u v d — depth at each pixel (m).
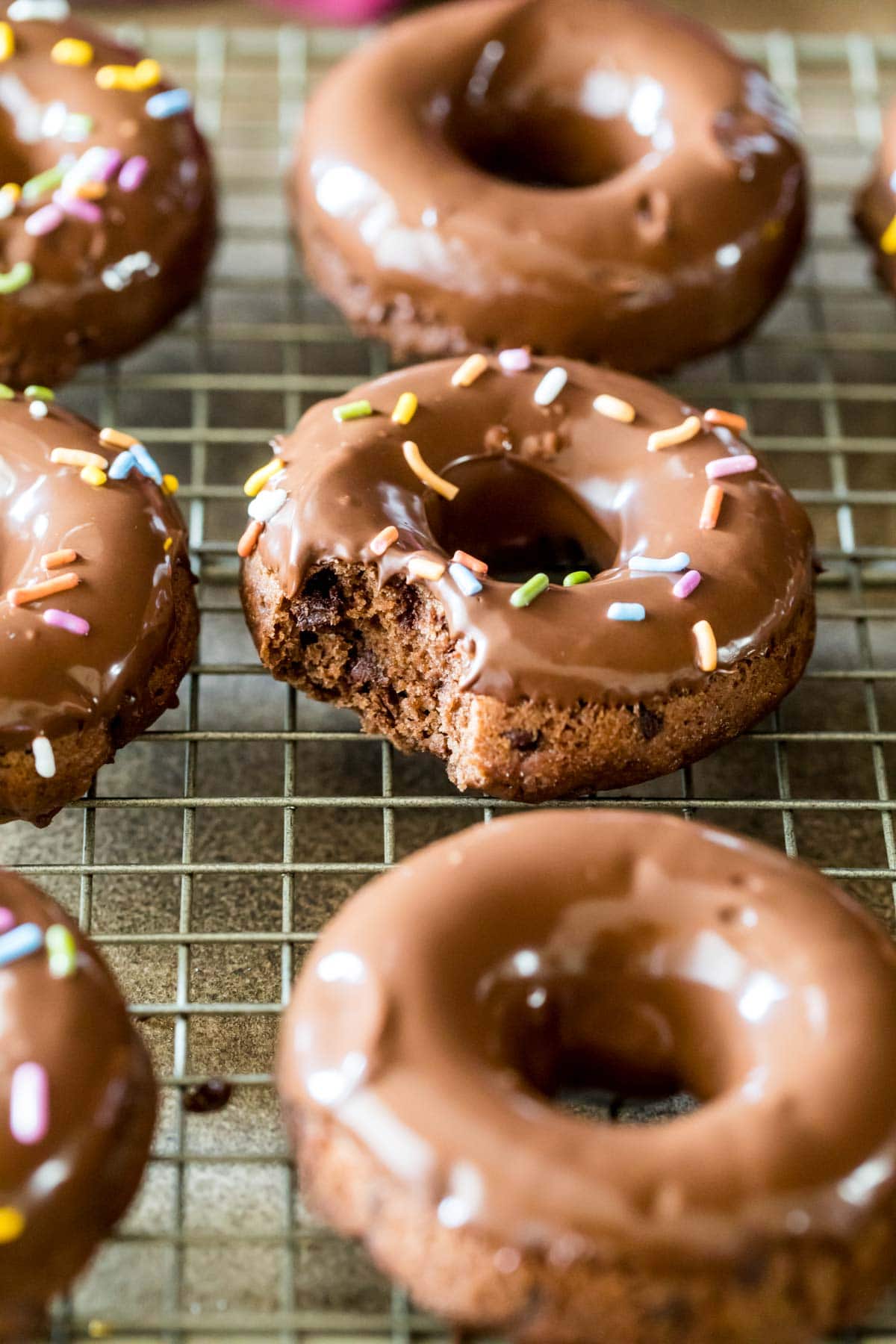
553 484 0.39
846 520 0.41
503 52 0.43
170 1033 0.37
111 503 0.37
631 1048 0.34
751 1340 0.31
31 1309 0.32
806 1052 0.33
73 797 0.37
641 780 0.37
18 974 0.33
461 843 0.34
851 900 0.34
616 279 0.41
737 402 0.44
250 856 0.38
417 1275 0.32
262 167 0.48
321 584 0.37
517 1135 0.32
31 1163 0.32
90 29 0.44
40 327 0.41
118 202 0.41
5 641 0.36
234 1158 0.34
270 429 0.44
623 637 0.36
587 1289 0.31
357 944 0.33
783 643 0.37
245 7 0.50
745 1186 0.31
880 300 0.46
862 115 0.48
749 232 0.41
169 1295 0.34
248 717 0.40
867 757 0.40
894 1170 0.32
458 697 0.36
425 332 0.41
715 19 0.51
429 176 0.41
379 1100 0.32
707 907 0.34
